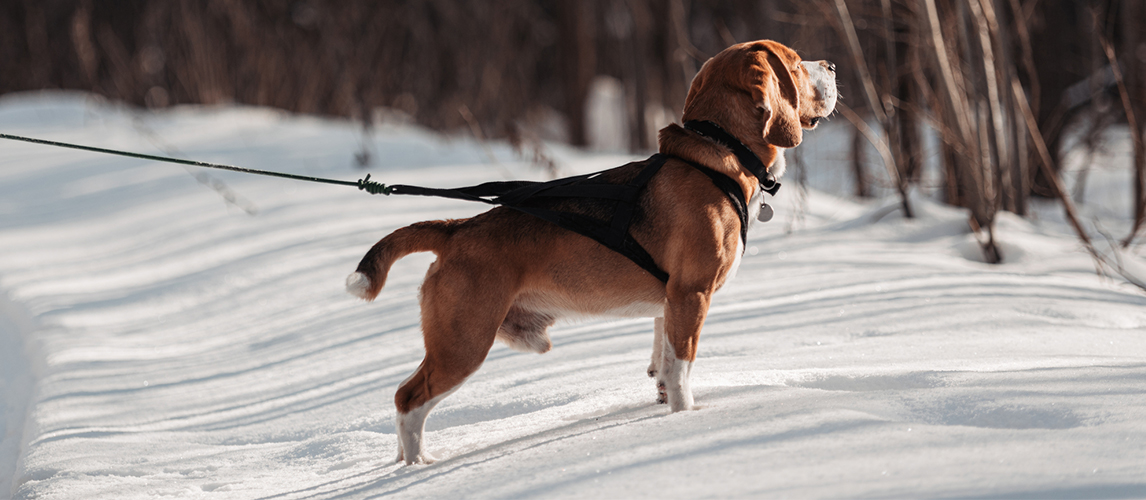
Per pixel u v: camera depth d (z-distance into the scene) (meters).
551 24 46.72
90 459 6.02
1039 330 6.99
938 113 13.92
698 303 5.40
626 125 36.53
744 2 33.72
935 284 8.82
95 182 20.20
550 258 5.52
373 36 34.34
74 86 41.31
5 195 20.16
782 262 10.91
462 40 38.09
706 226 5.41
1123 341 6.56
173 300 11.67
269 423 6.81
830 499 3.44
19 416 7.88
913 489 3.47
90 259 14.53
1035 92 14.91
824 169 23.30
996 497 3.34
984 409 4.51
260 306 11.06
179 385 8.07
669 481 3.83
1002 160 12.94
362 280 5.37
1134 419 4.10
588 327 8.36
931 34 12.31
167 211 16.88
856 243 12.02
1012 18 19.59
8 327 11.52
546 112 46.12
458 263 5.39
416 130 30.42
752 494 3.58
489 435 5.62
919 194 13.53
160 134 24.64
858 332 7.31
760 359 6.61
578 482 4.00
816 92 6.10
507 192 5.80
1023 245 11.17
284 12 34.22
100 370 8.57
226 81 34.16
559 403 6.14
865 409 4.64
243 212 15.88
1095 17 14.55
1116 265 10.12
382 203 15.65
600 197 5.57
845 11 13.28
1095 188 23.00
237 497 5.13
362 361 8.08
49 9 41.56
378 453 5.75
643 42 32.72
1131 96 15.54
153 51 36.91
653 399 5.80
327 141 22.47
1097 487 3.35
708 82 5.75
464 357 5.36
